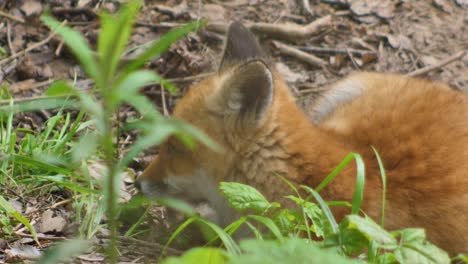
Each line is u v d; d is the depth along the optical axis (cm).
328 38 1627
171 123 563
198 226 1039
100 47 495
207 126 959
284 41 1595
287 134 927
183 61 1473
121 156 1239
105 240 976
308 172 917
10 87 1369
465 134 983
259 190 936
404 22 1683
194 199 1038
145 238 1030
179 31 541
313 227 815
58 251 552
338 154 932
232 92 926
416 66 1568
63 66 1452
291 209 909
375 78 1173
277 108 938
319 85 1495
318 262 503
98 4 1611
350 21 1680
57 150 1133
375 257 722
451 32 1659
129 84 508
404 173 915
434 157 932
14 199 1066
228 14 1645
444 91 1107
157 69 1461
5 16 1539
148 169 1066
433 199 898
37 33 1519
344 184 905
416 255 648
